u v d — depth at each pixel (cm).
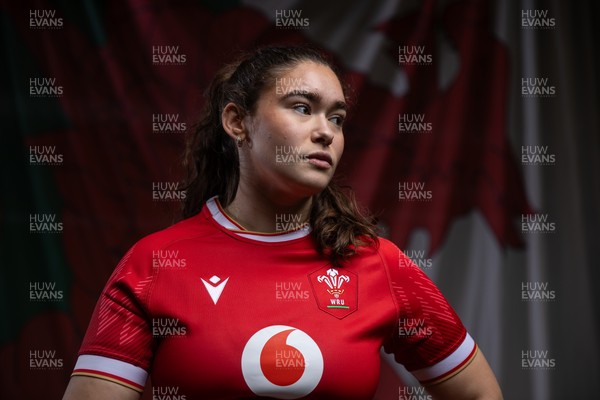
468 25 308
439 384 115
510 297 298
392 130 297
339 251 109
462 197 299
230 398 98
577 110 317
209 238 110
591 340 301
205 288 103
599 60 319
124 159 279
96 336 102
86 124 278
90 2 282
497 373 294
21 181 273
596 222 311
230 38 290
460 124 303
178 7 288
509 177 305
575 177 309
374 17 302
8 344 264
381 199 293
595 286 306
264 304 103
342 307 105
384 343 114
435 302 115
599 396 298
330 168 107
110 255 274
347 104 122
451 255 296
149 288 103
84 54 281
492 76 308
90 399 98
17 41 278
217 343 99
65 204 274
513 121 309
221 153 125
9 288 267
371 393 105
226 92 120
